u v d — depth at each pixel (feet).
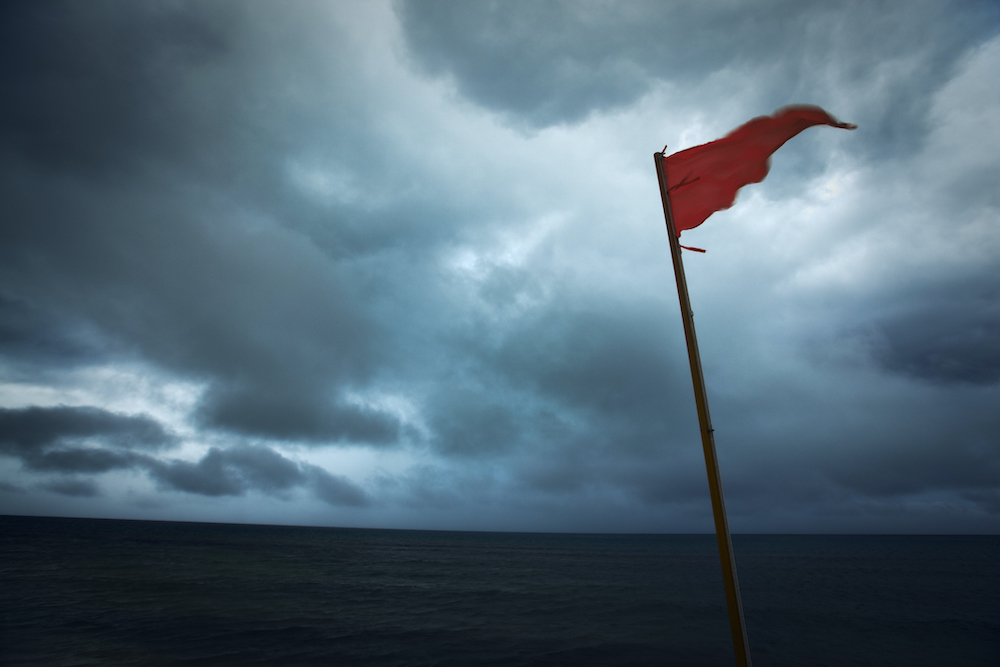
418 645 58.65
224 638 59.57
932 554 301.84
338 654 53.83
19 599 81.46
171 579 112.88
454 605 91.76
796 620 77.56
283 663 49.88
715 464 15.66
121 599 84.79
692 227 20.52
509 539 620.08
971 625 75.10
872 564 209.77
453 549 330.75
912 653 58.13
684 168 21.03
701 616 81.25
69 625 64.08
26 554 162.91
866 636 66.39
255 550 231.30
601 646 59.31
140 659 49.96
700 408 16.40
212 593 95.14
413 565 187.42
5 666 47.03
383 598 98.58
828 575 156.25
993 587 126.00
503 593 110.52
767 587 122.31
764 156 20.34
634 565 205.05
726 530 14.99
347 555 229.66
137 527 554.05
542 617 79.51
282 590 103.91
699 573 165.27
